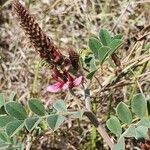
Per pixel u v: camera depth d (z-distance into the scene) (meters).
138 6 0.55
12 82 0.54
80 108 0.31
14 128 0.28
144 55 0.42
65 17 0.57
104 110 0.48
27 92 0.52
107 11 0.56
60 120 0.28
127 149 0.46
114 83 0.42
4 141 0.33
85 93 0.31
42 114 0.29
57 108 0.30
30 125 0.28
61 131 0.48
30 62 0.55
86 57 0.34
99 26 0.55
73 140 0.48
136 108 0.29
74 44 0.55
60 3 0.58
